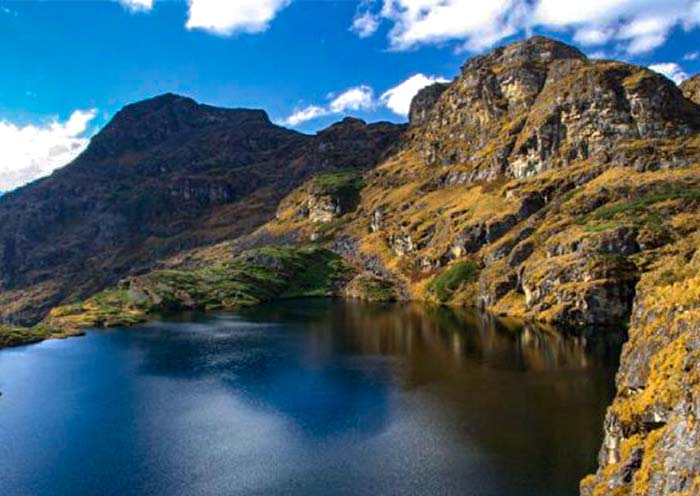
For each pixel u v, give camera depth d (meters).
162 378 152.00
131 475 93.56
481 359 157.38
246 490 86.62
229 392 136.75
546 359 153.62
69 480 92.81
